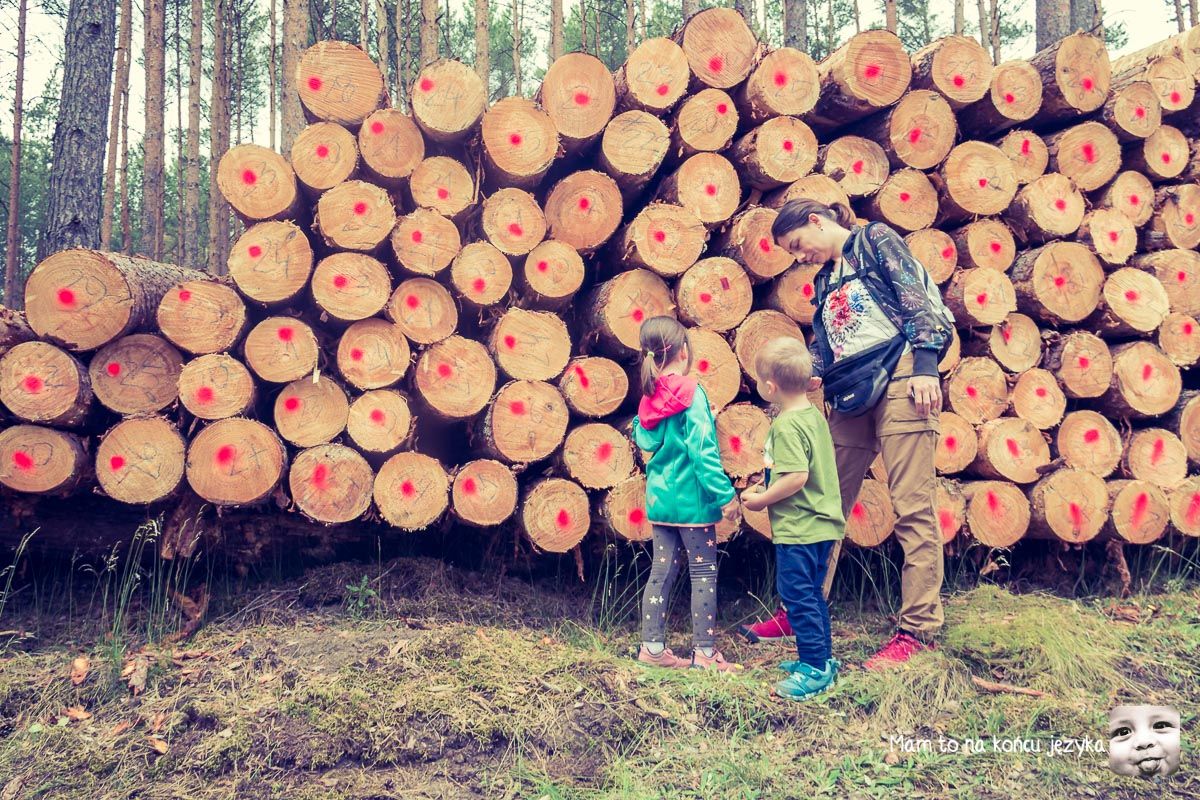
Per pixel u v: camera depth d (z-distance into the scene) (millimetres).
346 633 3031
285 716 2488
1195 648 3141
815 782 2250
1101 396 4031
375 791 2219
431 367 3412
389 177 3518
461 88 3551
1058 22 7984
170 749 2438
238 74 14039
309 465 3248
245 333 3377
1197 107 4477
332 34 11859
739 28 3762
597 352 3877
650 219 3576
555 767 2332
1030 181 4031
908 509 2961
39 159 17406
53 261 3119
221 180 3324
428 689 2600
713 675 2799
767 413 3643
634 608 3605
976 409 3777
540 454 3477
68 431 3184
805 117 3994
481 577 3697
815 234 3129
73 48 6809
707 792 2193
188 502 3266
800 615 2740
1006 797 2150
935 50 3857
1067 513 3738
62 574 3559
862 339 3006
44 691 2742
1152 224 4324
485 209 3541
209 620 3258
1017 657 2869
